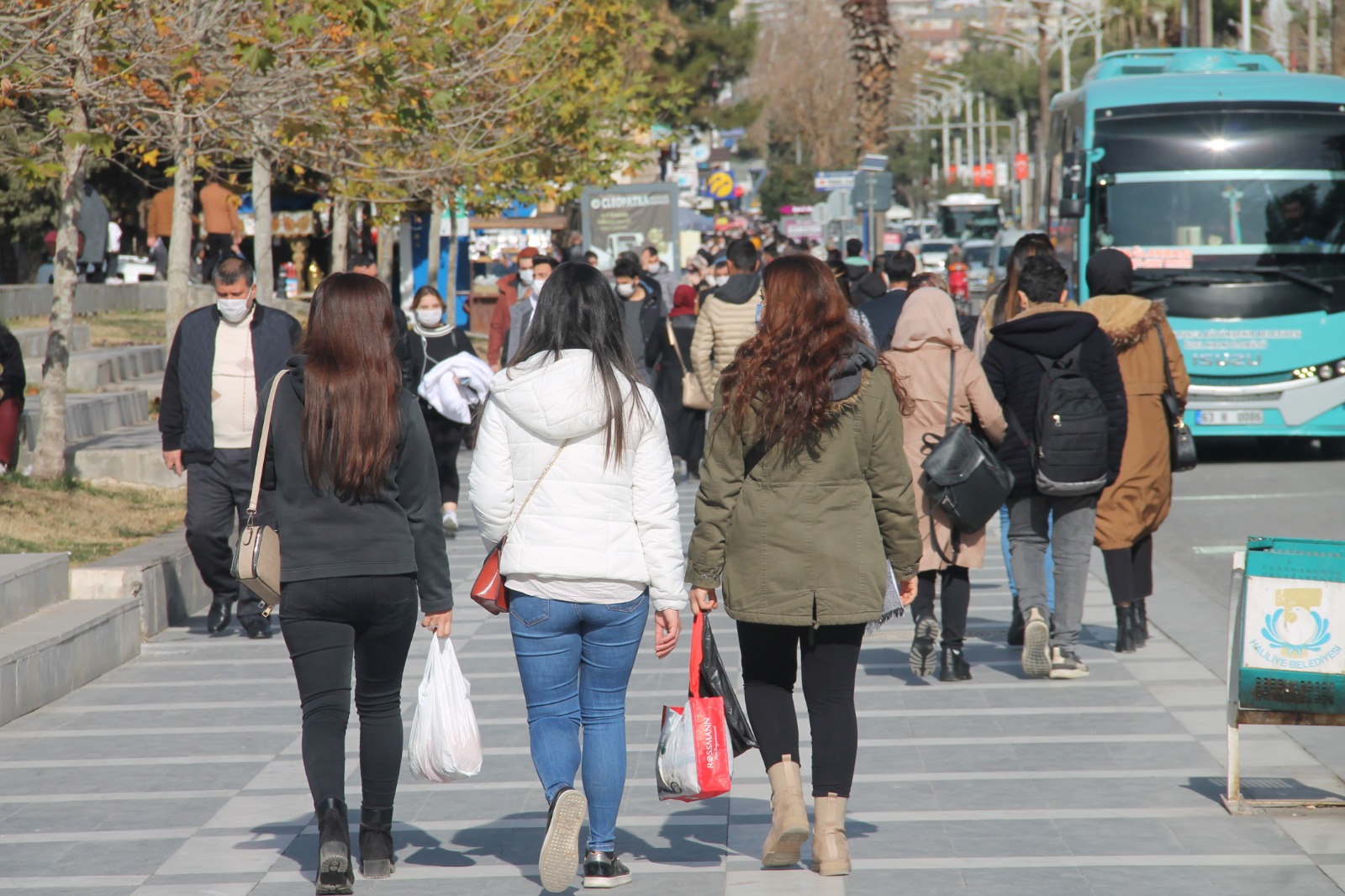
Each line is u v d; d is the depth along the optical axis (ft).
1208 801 71.67
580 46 203.31
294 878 63.57
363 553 60.23
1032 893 59.93
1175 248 224.12
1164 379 103.60
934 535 95.30
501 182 213.66
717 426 62.64
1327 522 171.42
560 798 57.62
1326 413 221.46
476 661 106.83
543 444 60.18
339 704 61.00
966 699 93.30
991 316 112.47
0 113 147.84
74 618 102.94
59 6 129.08
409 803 74.49
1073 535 97.60
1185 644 107.34
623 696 62.28
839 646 62.90
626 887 61.62
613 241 368.48
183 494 160.25
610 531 60.29
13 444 157.58
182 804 74.74
